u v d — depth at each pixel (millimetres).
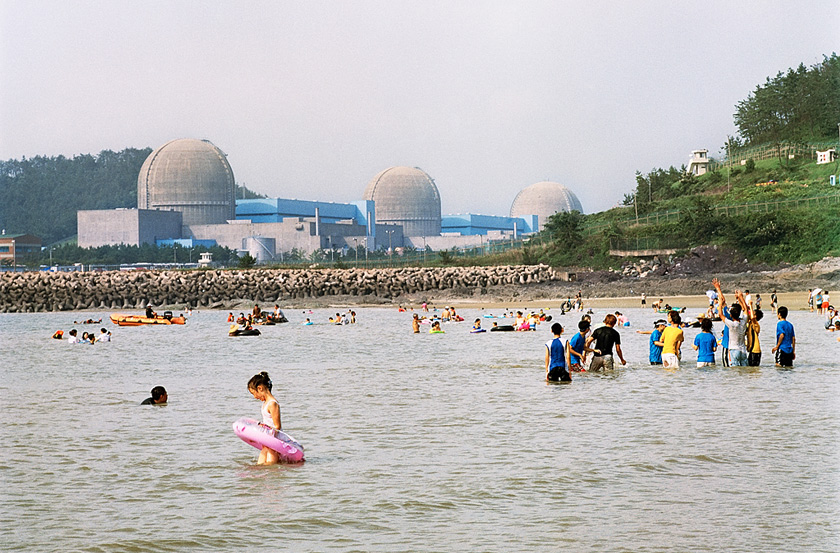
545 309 90188
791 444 19078
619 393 27391
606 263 128500
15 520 14281
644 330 58469
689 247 122500
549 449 19047
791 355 33750
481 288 115938
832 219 116375
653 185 172750
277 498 15469
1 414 25766
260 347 53156
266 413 18562
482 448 19391
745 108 191875
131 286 127375
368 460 18453
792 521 13508
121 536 13312
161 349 53156
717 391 27328
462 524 13703
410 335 61438
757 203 129750
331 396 28625
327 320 85375
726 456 18000
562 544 12609
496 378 32781
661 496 15055
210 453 19562
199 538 13164
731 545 12438
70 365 42938
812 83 172375
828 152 146125
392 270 129625
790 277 100250
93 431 22578
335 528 13617
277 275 130250
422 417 23875
